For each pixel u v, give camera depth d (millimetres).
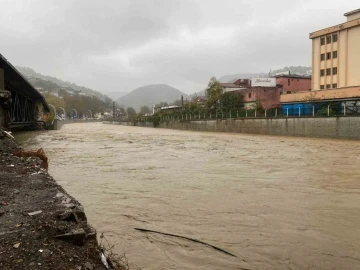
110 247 6312
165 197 10234
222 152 23438
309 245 6492
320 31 50938
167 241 6691
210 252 6184
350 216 8289
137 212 8648
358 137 34375
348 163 17625
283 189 11352
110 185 12023
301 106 45656
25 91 45719
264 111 51531
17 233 4340
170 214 8484
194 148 26703
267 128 47938
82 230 4461
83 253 4129
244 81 81375
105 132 59438
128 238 6848
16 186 7012
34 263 3635
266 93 59750
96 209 8922
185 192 10914
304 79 66625
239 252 6176
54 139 38312
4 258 3691
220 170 15438
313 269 5531
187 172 14906
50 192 6516
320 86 51688
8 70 30266
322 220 7992
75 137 42625
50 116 76312
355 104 37594
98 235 6996
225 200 9883
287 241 6691
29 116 57812
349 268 5566
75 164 17547
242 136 44156
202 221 7926
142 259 5859
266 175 14078
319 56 51594
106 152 23750
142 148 26922
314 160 18859
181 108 89250
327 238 6844
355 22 45219
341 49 47906
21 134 49219
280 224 7715
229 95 65188
